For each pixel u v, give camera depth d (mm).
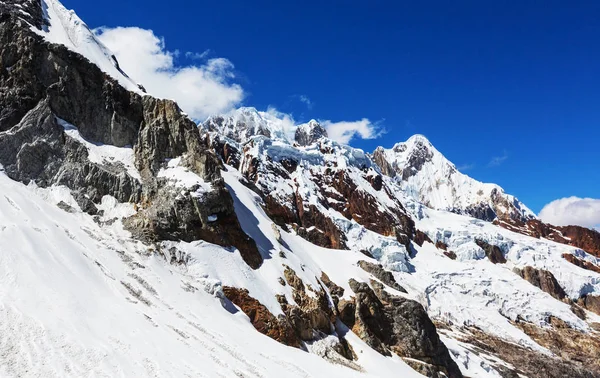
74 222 61500
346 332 76562
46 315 39344
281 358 50688
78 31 86875
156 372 37500
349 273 93000
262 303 62906
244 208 89562
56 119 73938
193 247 64938
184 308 52719
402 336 83500
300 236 113000
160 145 76250
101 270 52031
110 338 39969
